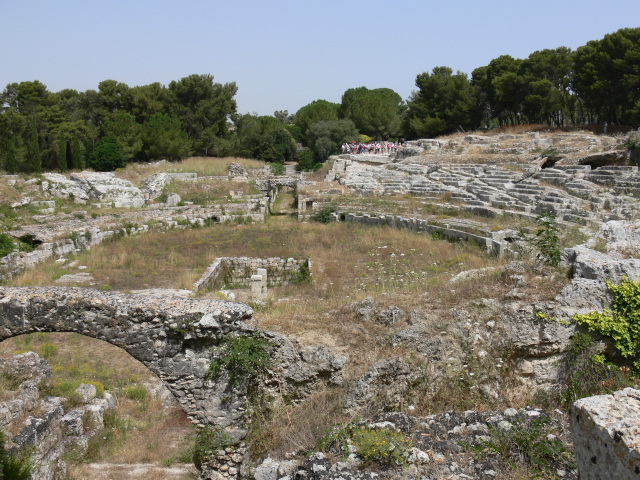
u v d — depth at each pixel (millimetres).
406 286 14883
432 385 9461
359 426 7711
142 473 9727
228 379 8953
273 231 30594
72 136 53438
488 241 22797
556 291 9914
